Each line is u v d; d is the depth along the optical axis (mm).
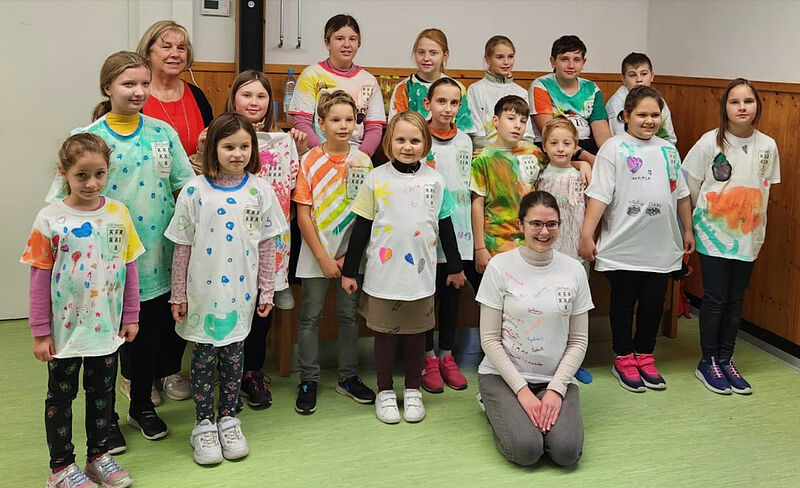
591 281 3730
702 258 3299
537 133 3684
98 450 2410
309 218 2934
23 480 2414
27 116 3744
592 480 2488
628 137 3197
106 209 2312
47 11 3695
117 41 3824
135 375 2709
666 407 3039
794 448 2717
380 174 2846
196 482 2428
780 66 3574
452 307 3219
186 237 2539
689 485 2467
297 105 3324
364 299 2955
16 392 3029
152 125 2594
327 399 3078
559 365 2709
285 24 4012
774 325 3623
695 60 4184
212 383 2619
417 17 4203
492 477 2494
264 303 2668
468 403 3055
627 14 4547
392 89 4074
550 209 2648
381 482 2449
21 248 3838
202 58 3959
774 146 3256
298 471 2508
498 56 3506
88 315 2268
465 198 3156
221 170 2559
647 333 3264
